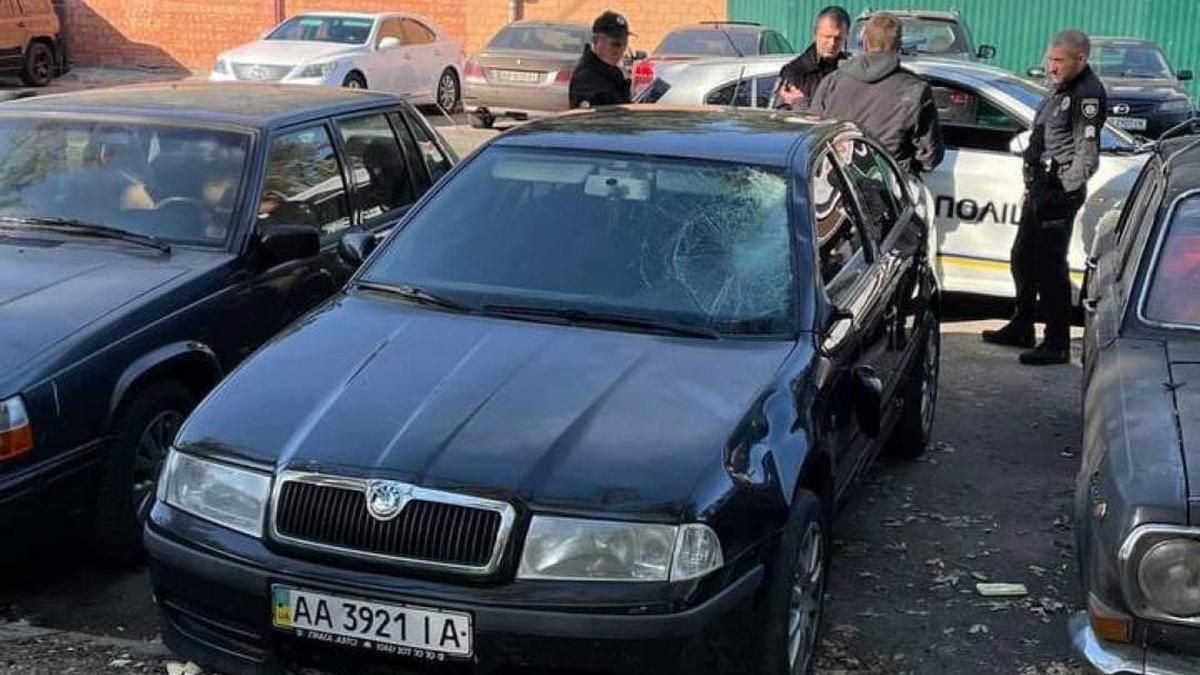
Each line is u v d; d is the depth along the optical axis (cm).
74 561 476
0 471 409
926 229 608
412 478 328
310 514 333
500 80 1766
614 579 318
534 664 316
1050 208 742
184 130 570
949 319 884
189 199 543
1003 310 909
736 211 445
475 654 317
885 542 513
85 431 435
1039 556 502
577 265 438
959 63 895
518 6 2438
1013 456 618
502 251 449
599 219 451
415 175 672
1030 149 752
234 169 552
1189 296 434
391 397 364
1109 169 820
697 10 2378
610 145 479
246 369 394
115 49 2594
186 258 515
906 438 600
